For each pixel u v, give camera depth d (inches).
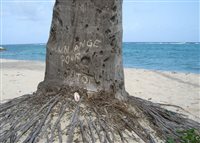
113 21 158.6
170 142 145.5
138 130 149.2
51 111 149.9
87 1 154.6
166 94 374.3
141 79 516.1
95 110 150.2
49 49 165.2
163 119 172.6
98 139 135.9
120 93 164.1
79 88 157.4
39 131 139.0
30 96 173.3
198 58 1360.7
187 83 478.0
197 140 149.6
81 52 156.9
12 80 468.4
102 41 156.7
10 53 2095.2
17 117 155.6
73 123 140.9
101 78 158.4
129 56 1614.2
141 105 175.0
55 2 165.9
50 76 165.2
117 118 150.4
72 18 156.9
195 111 280.7
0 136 142.2
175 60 1234.6
